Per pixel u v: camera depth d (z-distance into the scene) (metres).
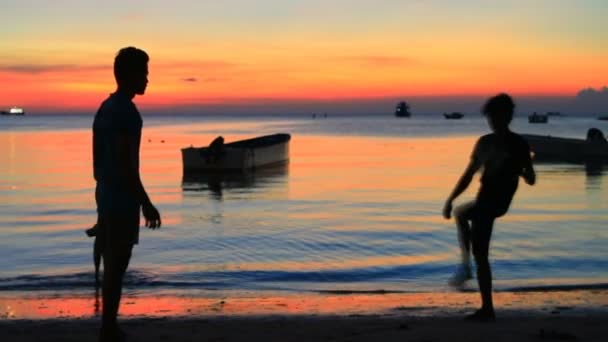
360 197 22.88
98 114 4.46
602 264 11.09
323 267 10.93
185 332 5.69
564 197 22.03
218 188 26.39
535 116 177.88
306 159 43.84
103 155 4.42
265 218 17.59
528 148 5.50
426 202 21.20
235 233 14.80
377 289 9.22
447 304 7.61
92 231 5.09
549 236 14.11
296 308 7.42
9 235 14.62
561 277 10.10
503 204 5.52
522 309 7.07
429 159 43.41
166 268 10.77
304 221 16.95
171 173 33.66
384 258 11.77
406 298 8.14
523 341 5.13
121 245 4.49
